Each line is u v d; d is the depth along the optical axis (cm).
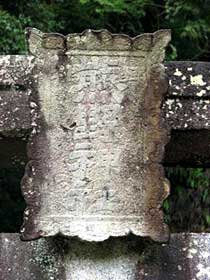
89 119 368
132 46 367
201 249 385
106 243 374
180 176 736
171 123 403
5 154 451
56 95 367
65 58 368
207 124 403
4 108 396
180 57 849
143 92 367
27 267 378
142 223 363
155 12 891
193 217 747
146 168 365
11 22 834
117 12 878
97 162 366
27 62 398
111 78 368
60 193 364
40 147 365
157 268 378
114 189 366
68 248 376
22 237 361
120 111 367
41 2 912
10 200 807
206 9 779
